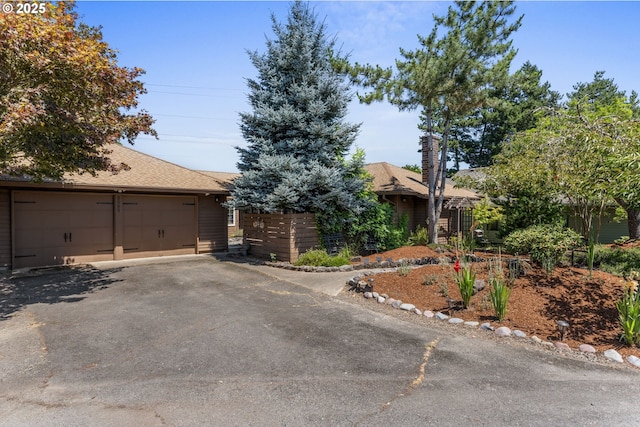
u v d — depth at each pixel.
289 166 11.46
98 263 11.41
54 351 4.59
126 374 3.96
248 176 12.06
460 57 12.20
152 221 12.88
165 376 3.92
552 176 8.76
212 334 5.24
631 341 4.69
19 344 4.82
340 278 9.10
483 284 6.90
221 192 13.61
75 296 7.41
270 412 3.22
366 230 13.69
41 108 5.86
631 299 5.07
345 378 3.88
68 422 3.06
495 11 12.90
